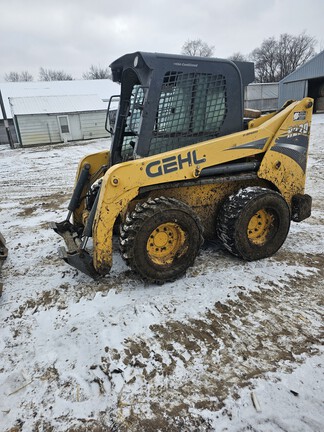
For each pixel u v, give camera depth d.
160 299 3.04
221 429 1.87
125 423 1.92
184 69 3.11
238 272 3.48
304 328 2.63
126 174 2.92
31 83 26.45
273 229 3.73
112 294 3.14
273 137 3.53
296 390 2.08
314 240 4.22
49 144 19.39
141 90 3.44
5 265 3.88
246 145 3.40
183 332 2.62
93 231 3.07
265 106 27.28
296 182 3.83
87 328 2.69
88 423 1.93
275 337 2.54
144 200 3.30
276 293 3.10
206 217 3.67
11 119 20.70
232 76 3.34
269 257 3.79
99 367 2.31
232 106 3.42
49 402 2.07
